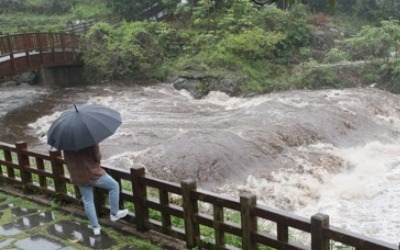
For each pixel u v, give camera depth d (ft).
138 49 85.71
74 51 83.92
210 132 47.80
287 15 91.86
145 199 19.31
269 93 75.20
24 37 67.51
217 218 16.81
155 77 85.35
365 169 46.01
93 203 19.89
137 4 103.55
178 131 50.44
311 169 43.32
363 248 12.94
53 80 91.40
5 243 19.99
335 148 50.01
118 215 19.95
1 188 26.76
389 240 32.60
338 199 39.86
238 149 43.50
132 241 19.21
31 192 25.62
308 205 38.93
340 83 78.33
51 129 18.20
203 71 79.00
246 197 15.62
